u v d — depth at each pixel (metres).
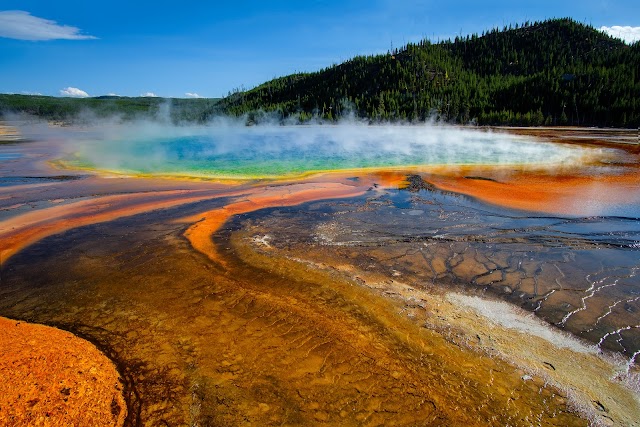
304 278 4.81
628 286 4.65
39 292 4.48
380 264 5.26
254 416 2.79
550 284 4.72
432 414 2.84
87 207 7.85
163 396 2.95
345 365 3.29
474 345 3.57
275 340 3.60
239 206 8.02
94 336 3.66
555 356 3.45
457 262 5.32
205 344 3.54
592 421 2.80
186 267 5.09
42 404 2.76
